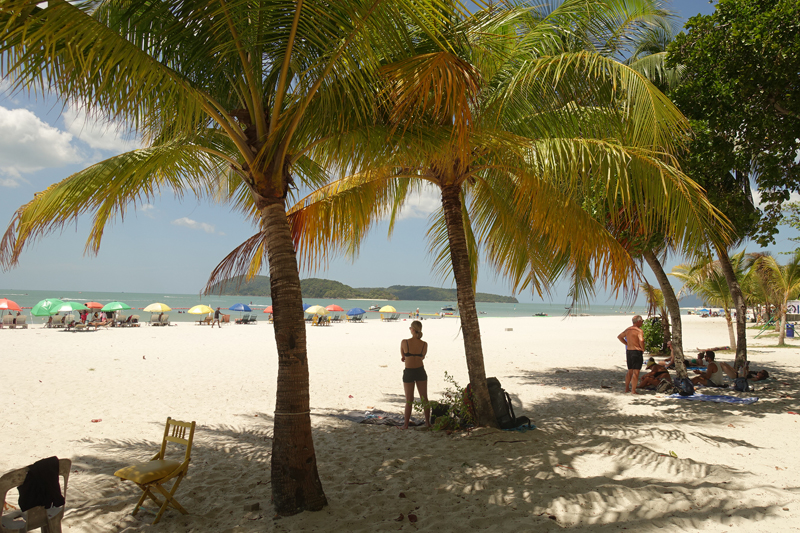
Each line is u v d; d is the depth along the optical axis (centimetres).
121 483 421
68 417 668
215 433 602
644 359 1338
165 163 352
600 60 446
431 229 770
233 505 366
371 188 521
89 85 289
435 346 1897
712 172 677
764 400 766
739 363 939
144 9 295
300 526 323
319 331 2734
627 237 707
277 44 341
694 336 2391
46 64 259
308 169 566
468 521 330
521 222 604
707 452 486
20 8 214
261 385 978
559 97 505
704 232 482
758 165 780
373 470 448
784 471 421
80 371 1100
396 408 770
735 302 952
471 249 748
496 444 518
